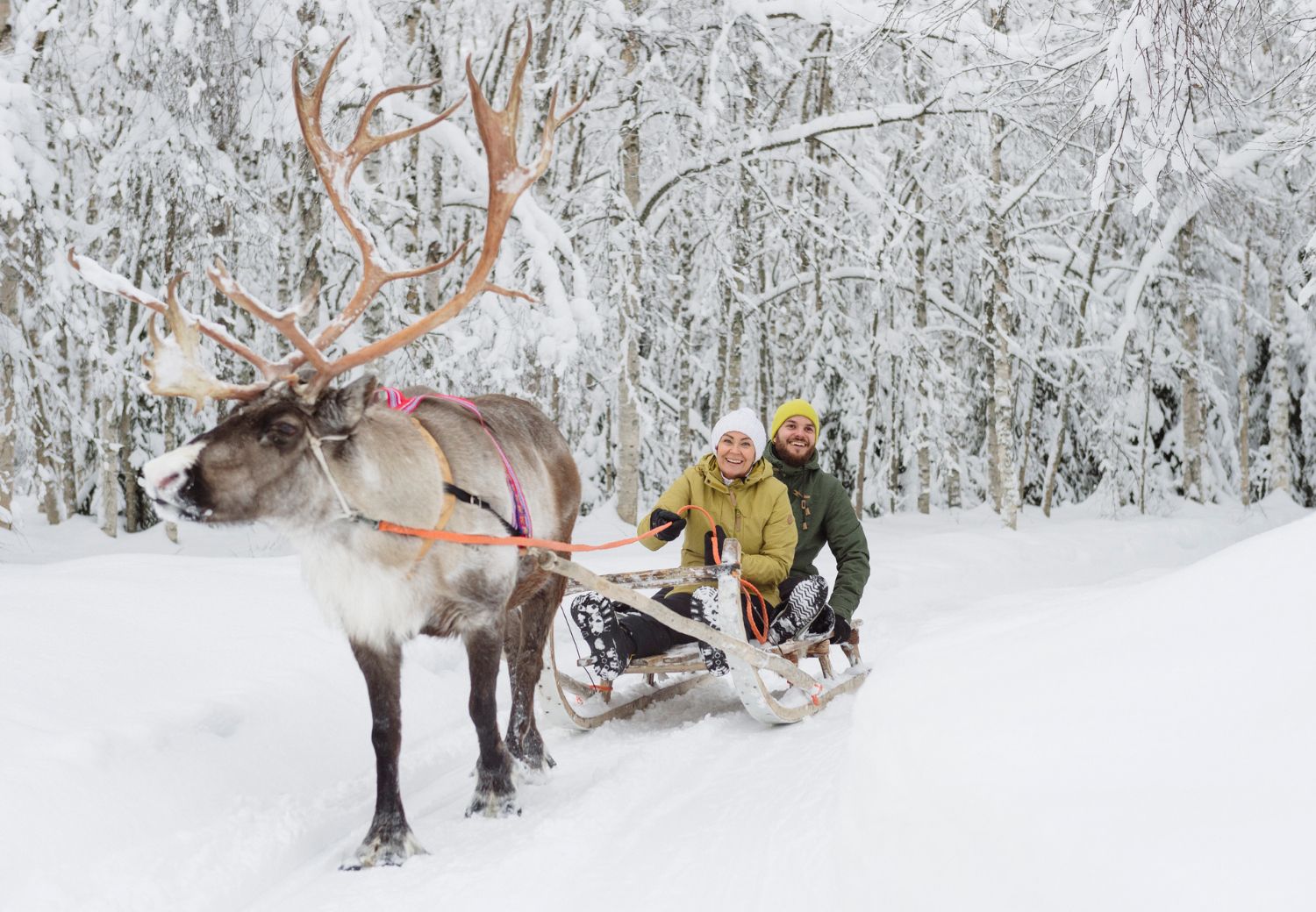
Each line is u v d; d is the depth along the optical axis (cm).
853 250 1555
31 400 1088
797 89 1605
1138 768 184
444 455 397
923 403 1702
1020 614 343
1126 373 1988
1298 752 171
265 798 408
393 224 1234
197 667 492
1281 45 1031
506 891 307
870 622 825
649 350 1617
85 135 995
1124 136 589
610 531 1334
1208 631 225
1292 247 1973
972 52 1222
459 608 392
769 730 494
